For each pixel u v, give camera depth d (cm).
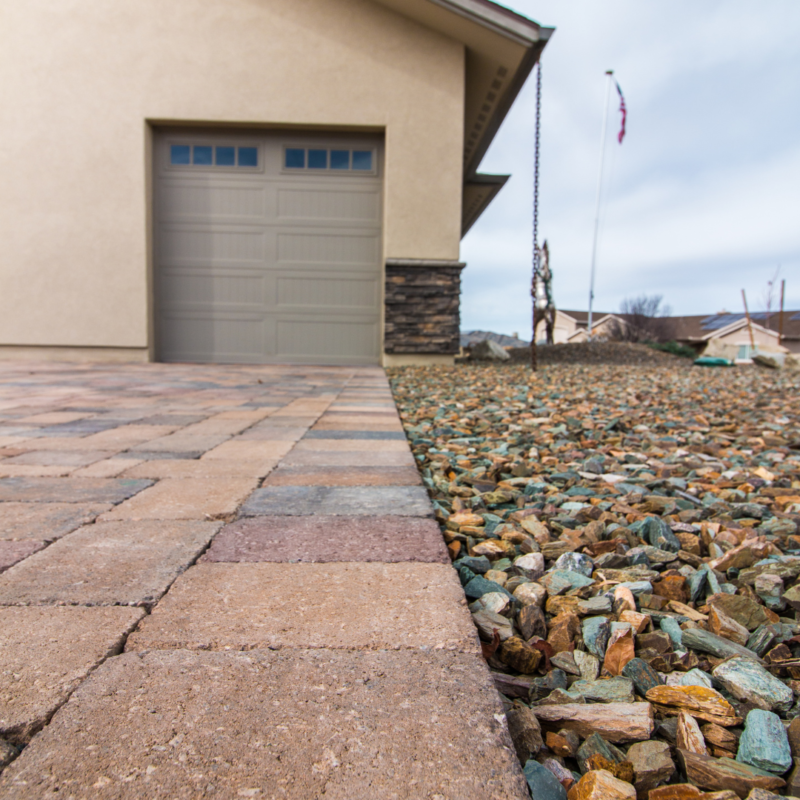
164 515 147
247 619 94
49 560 117
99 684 75
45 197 684
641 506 191
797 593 127
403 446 239
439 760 64
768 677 95
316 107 687
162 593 103
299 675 78
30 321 691
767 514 187
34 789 58
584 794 69
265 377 545
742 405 450
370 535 134
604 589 129
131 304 693
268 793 58
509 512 186
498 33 618
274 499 163
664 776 75
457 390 497
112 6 671
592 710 86
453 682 78
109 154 681
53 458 213
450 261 706
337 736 67
